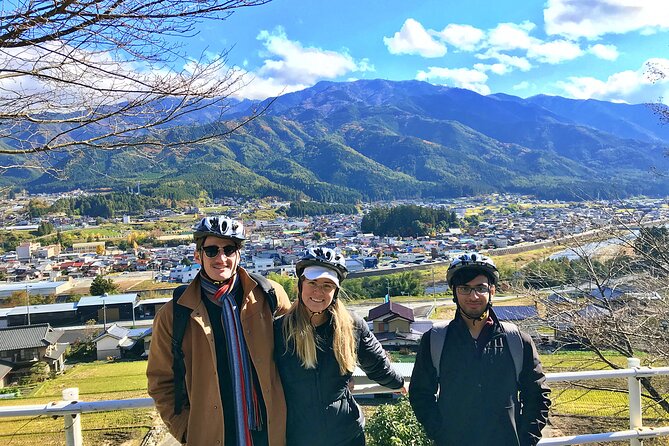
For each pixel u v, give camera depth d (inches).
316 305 88.1
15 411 89.7
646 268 296.0
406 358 945.5
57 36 110.9
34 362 1082.1
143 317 1765.5
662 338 239.9
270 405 86.7
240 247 91.4
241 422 85.0
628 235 297.6
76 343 1332.4
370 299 1724.9
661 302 254.5
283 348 90.1
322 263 87.7
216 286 90.2
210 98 133.3
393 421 212.8
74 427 94.0
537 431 94.4
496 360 94.2
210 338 85.4
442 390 96.3
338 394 90.7
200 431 84.3
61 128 124.3
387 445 205.6
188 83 127.6
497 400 93.0
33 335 1114.7
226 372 87.1
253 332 88.8
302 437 88.3
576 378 106.8
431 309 1456.7
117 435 409.7
